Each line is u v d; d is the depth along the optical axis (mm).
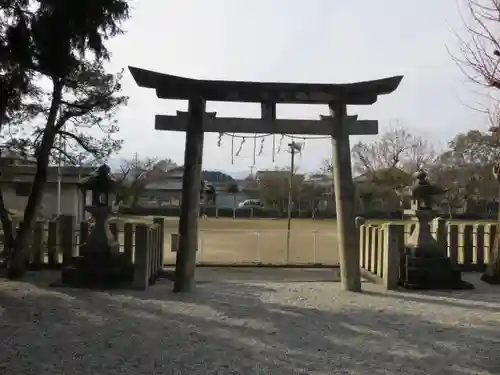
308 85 10281
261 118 10422
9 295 9484
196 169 10227
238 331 7238
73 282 10477
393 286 10773
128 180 54344
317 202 57375
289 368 5695
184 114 10312
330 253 19641
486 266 13008
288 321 7863
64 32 10055
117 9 10586
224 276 12500
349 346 6602
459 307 9102
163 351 6262
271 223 42156
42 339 6688
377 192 50000
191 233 10180
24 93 10789
